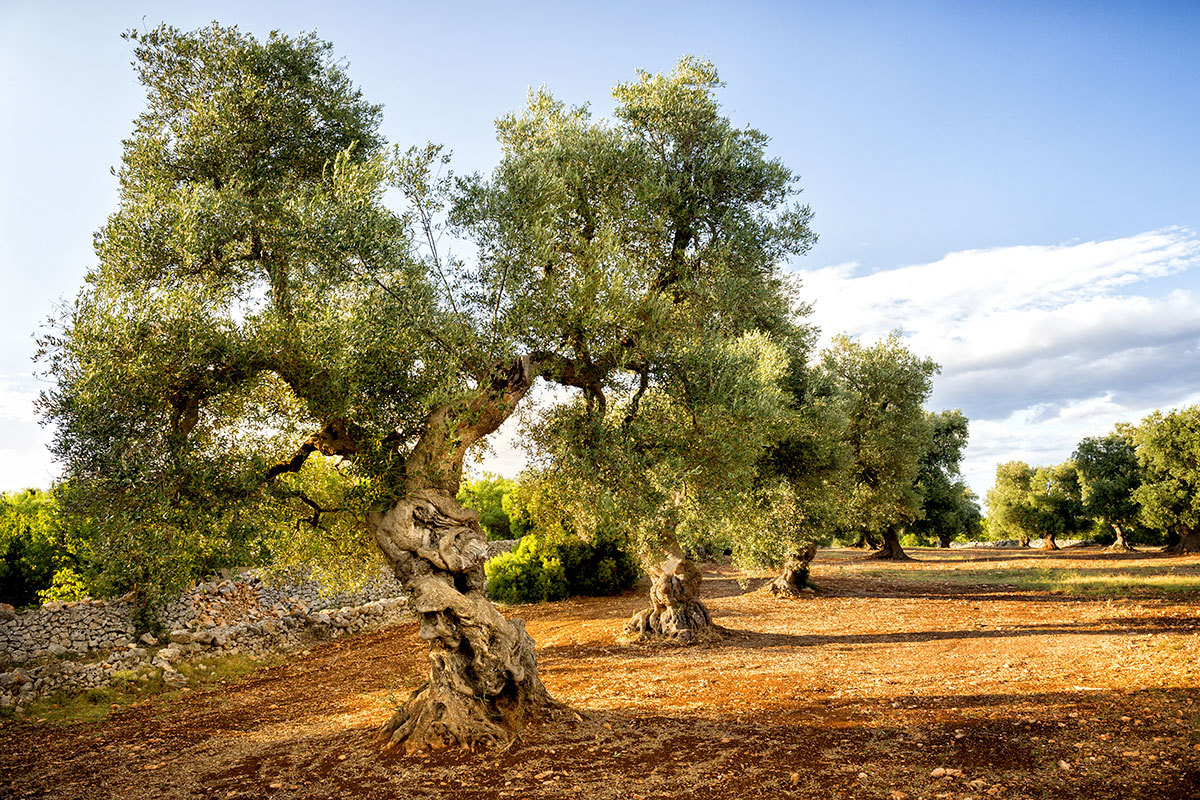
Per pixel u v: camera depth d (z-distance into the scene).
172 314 7.19
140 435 7.00
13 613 15.99
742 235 13.14
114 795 7.65
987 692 9.70
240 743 9.62
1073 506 57.78
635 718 9.23
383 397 8.43
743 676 12.04
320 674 15.76
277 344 7.71
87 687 13.92
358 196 8.31
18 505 24.69
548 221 9.73
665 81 13.62
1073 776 6.18
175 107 10.52
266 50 10.54
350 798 6.84
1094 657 11.98
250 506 8.16
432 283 8.78
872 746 7.51
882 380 26.97
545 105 13.01
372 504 8.59
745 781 6.69
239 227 8.63
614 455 10.09
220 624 20.31
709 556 42.19
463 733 8.12
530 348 9.69
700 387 10.91
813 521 21.09
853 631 17.67
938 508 52.72
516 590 27.75
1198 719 7.46
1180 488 40.72
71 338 6.95
